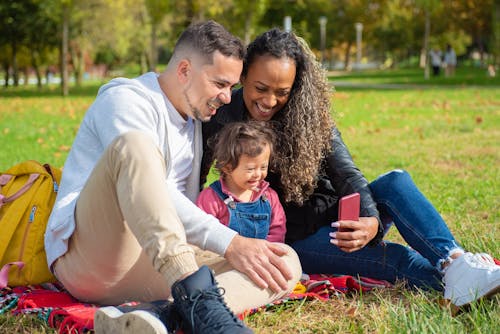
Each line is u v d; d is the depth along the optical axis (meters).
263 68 3.41
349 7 60.66
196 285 2.51
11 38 36.94
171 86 3.27
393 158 8.84
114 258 2.85
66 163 3.20
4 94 30.61
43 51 42.09
